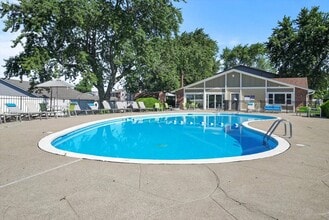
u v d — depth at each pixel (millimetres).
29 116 18000
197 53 46094
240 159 6250
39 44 27859
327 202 3793
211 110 33031
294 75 48438
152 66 30094
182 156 8703
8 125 13562
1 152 6820
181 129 16172
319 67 48469
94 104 26781
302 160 6270
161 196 3939
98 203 3670
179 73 45875
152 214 3357
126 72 32562
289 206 3641
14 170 5188
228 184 4500
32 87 27953
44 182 4496
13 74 28547
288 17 50062
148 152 9430
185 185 4422
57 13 25922
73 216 3279
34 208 3492
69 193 4016
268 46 50906
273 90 34281
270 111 30812
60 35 28438
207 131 15297
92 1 27531
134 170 5246
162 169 5336
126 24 29250
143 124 18750
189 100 38875
